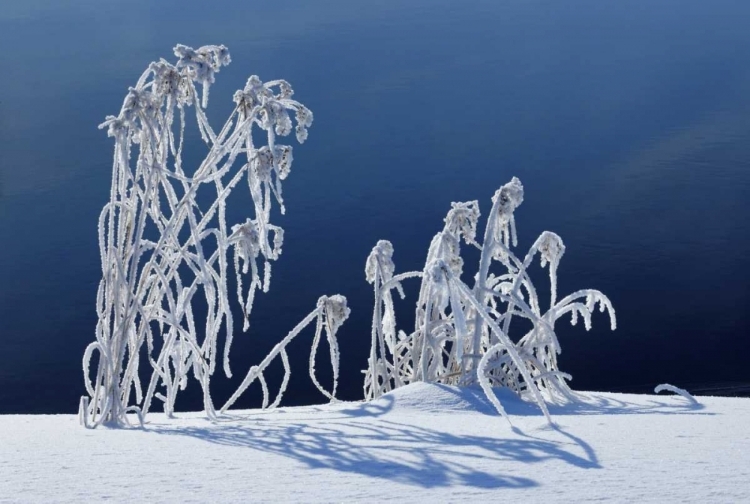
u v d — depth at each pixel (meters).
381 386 4.68
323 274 10.79
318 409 4.17
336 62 24.28
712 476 2.29
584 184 14.46
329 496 2.17
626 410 3.86
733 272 10.63
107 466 2.51
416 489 2.22
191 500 2.15
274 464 2.53
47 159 15.55
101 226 3.92
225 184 13.59
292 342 9.07
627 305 9.78
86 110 19.00
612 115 19.06
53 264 11.10
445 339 4.55
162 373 4.18
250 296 4.05
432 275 3.56
